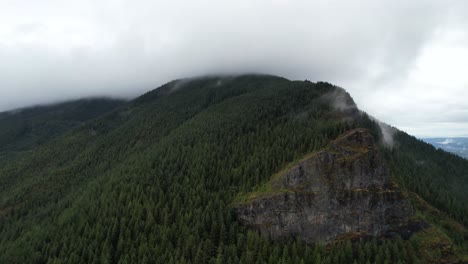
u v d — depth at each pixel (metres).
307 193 131.38
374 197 131.25
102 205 147.25
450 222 147.25
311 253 119.44
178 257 115.69
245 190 141.38
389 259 112.81
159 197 145.88
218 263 109.56
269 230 128.25
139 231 129.75
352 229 127.75
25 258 129.38
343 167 134.62
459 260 119.62
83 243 127.75
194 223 129.00
